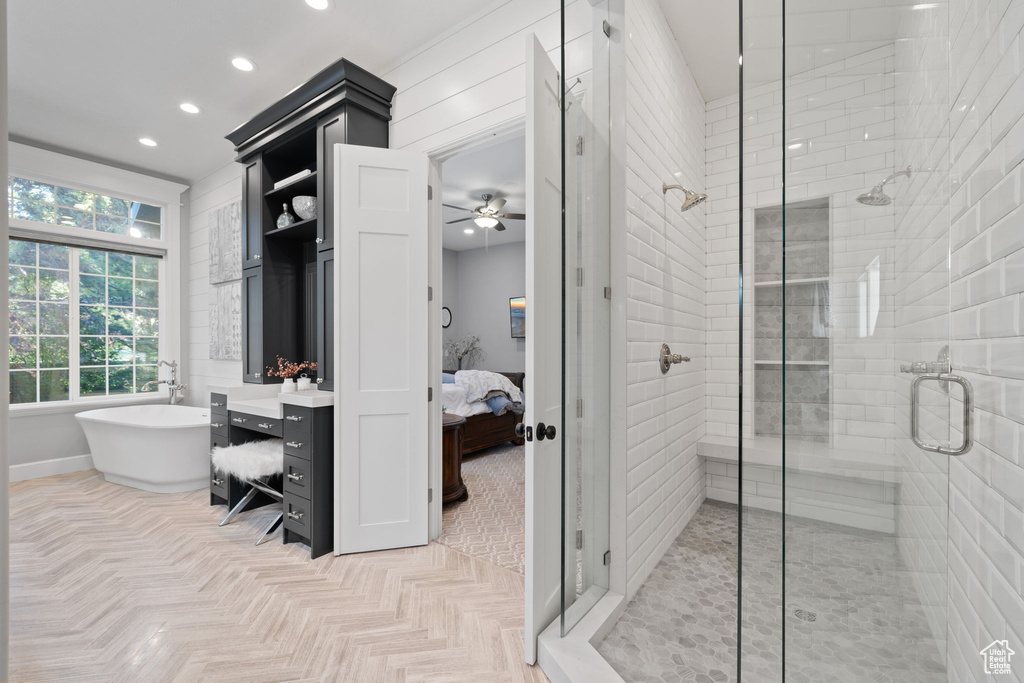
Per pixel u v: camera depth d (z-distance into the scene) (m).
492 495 3.50
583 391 1.67
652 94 2.20
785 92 0.96
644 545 2.07
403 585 2.15
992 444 0.92
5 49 0.68
